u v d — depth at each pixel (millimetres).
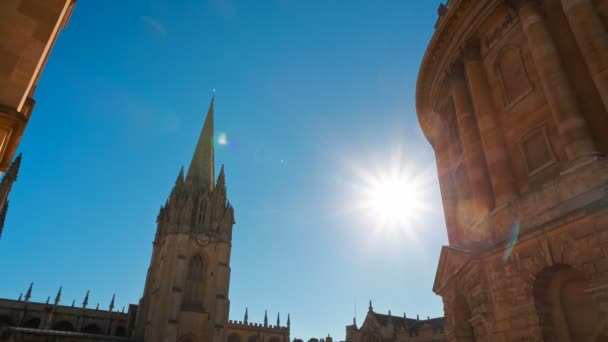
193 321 92438
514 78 20922
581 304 15047
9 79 8398
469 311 22844
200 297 97562
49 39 9078
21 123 8398
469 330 22625
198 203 110688
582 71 17062
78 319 112438
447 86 27312
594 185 14969
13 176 42812
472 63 23422
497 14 22234
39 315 107312
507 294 17281
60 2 9414
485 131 21391
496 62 22156
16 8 8781
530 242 16547
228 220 111312
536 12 19406
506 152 20391
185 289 96562
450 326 24297
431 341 104562
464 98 24375
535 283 16156
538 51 18547
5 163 8414
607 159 14938
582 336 14805
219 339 92938
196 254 102250
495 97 21938
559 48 18281
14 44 8594
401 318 122062
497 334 17625
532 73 19688
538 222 16859
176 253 98812
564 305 15641
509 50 21547
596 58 15797
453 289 23453
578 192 15484
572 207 15352
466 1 23625
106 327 115250
